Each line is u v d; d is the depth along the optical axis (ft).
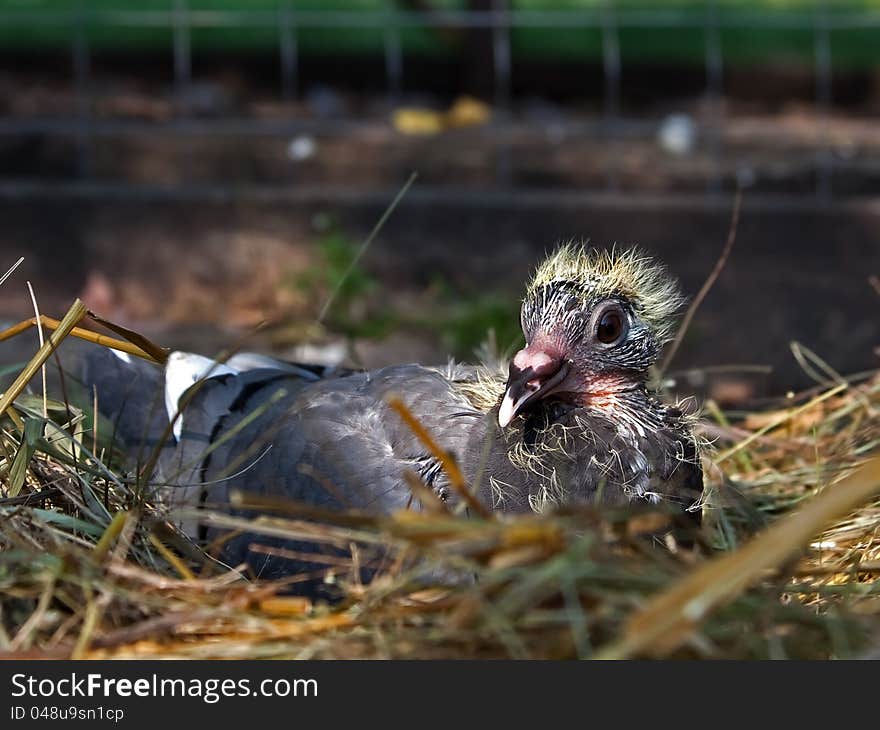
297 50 6.17
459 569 2.60
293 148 4.76
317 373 3.08
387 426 2.85
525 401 2.77
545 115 5.70
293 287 3.78
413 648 2.57
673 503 2.79
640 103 6.00
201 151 4.74
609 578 2.53
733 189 4.58
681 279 3.78
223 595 2.61
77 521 2.72
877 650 2.53
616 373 2.80
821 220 3.89
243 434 2.93
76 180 4.43
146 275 3.83
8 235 3.85
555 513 2.58
